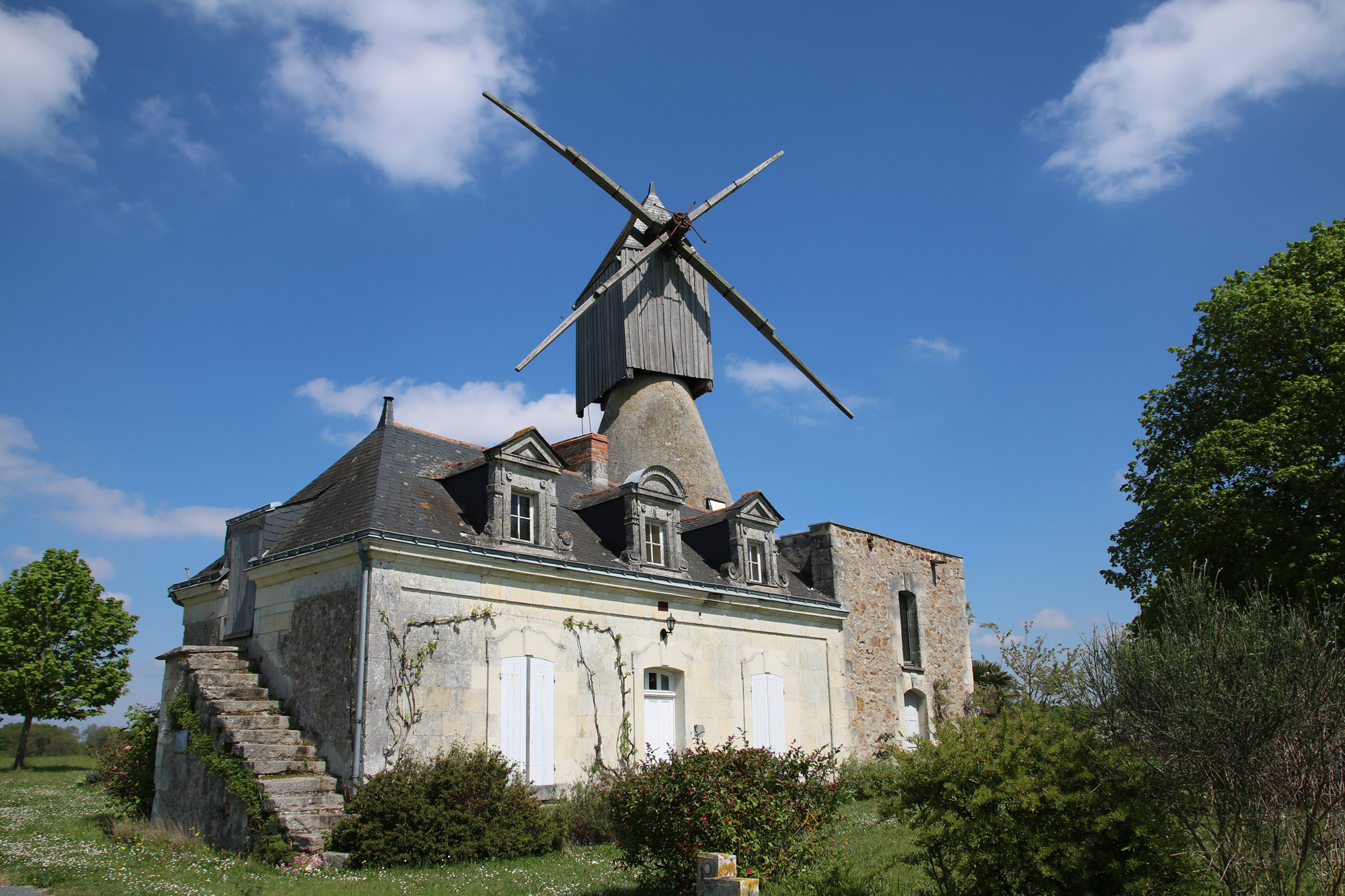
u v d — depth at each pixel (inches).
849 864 346.0
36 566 1106.7
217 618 615.2
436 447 622.8
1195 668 298.7
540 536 564.4
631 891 349.4
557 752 535.8
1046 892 275.0
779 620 728.3
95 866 382.6
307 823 418.0
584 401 1016.9
